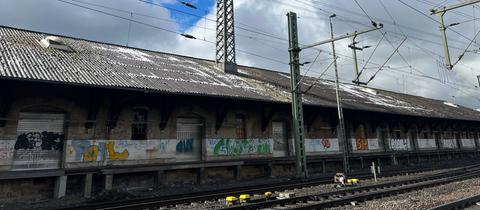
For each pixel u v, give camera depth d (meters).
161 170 16.23
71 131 14.80
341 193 12.56
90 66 16.22
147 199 11.80
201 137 19.17
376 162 29.14
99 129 15.52
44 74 13.02
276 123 23.39
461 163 30.73
